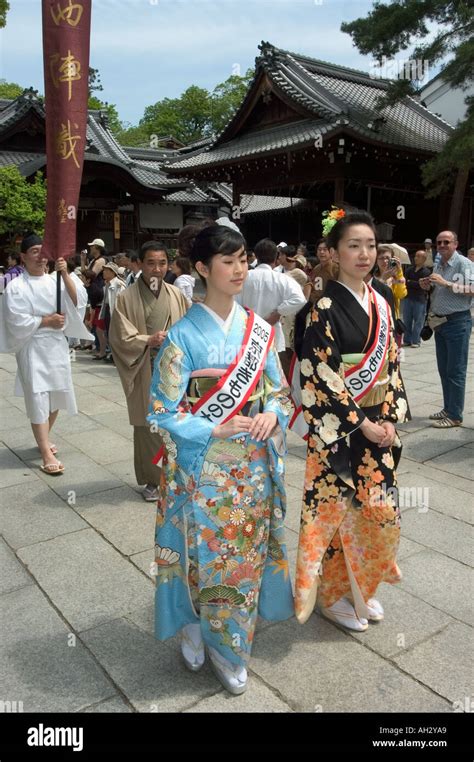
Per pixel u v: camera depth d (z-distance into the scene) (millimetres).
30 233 4168
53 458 4258
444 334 4973
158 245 3562
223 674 2104
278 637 2414
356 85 17781
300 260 6664
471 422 5238
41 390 4145
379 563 2287
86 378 7469
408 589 2721
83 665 2252
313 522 2260
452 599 2643
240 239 1932
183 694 2107
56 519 3471
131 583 2799
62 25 3201
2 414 5754
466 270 4762
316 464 2244
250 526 2016
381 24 12359
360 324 2189
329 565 2408
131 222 20594
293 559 2965
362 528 2281
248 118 16391
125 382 3531
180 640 2404
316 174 14344
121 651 2332
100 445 4848
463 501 3645
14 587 2771
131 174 17750
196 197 21250
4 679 2178
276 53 15281
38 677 2189
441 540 3160
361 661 2256
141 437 3600
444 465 4258
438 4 11680
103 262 9320
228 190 22203
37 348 4145
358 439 2246
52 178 3588
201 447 1923
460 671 2189
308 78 15648
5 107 20438
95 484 4016
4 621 2516
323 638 2402
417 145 13406
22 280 4109
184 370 1952
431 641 2363
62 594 2709
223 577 1993
